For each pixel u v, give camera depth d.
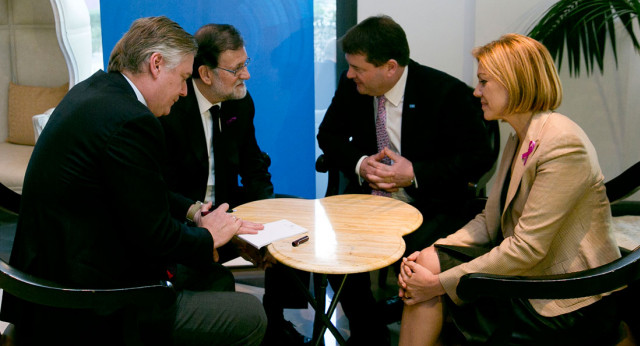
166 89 1.71
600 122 3.24
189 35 1.75
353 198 2.36
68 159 1.49
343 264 1.67
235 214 2.13
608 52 3.15
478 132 2.56
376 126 2.67
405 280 1.73
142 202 1.53
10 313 1.63
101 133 1.49
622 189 2.07
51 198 1.50
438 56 3.32
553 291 1.35
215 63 2.27
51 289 1.36
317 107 3.61
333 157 2.72
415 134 2.59
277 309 2.42
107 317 1.53
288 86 3.56
